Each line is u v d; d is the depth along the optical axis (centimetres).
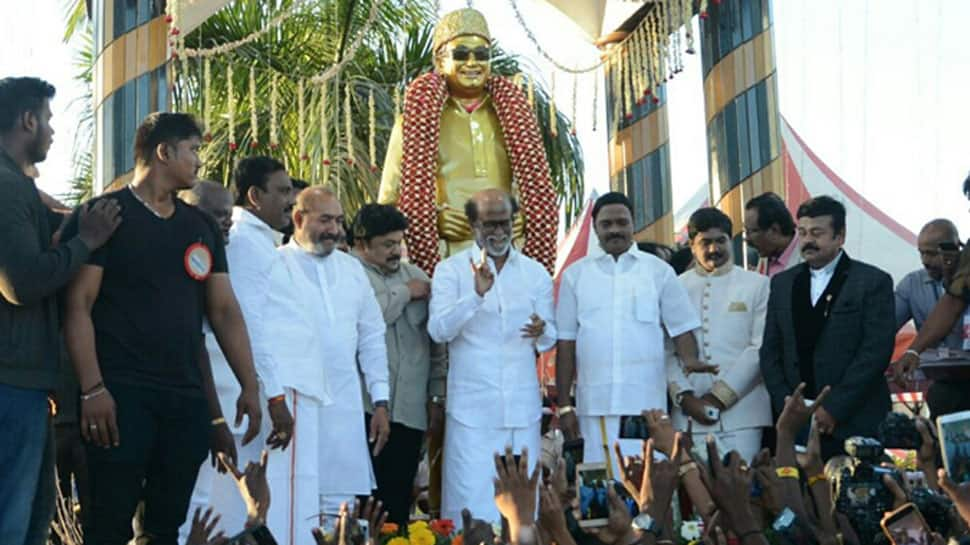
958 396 725
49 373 509
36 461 504
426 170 867
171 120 548
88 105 1762
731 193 1099
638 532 388
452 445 739
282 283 661
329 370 688
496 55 1728
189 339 545
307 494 652
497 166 904
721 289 780
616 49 1170
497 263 752
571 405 770
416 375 767
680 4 1085
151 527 542
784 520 434
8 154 516
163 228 545
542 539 403
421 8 1738
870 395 721
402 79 1750
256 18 1642
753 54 1099
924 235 849
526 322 748
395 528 643
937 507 434
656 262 769
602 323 756
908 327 1379
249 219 649
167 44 981
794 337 731
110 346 532
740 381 749
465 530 415
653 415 452
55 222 561
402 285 769
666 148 1209
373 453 711
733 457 402
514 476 375
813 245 732
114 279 535
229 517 626
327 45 1698
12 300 491
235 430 641
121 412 527
